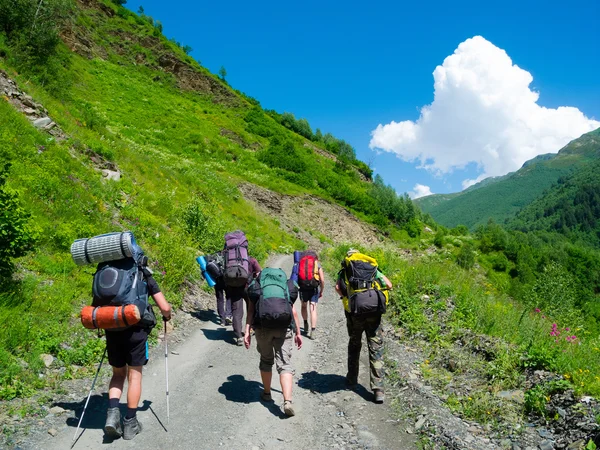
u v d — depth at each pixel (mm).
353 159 86938
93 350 6199
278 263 21047
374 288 5520
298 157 61000
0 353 5188
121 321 4008
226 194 30125
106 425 4023
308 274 8789
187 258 10711
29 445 3900
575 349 6531
